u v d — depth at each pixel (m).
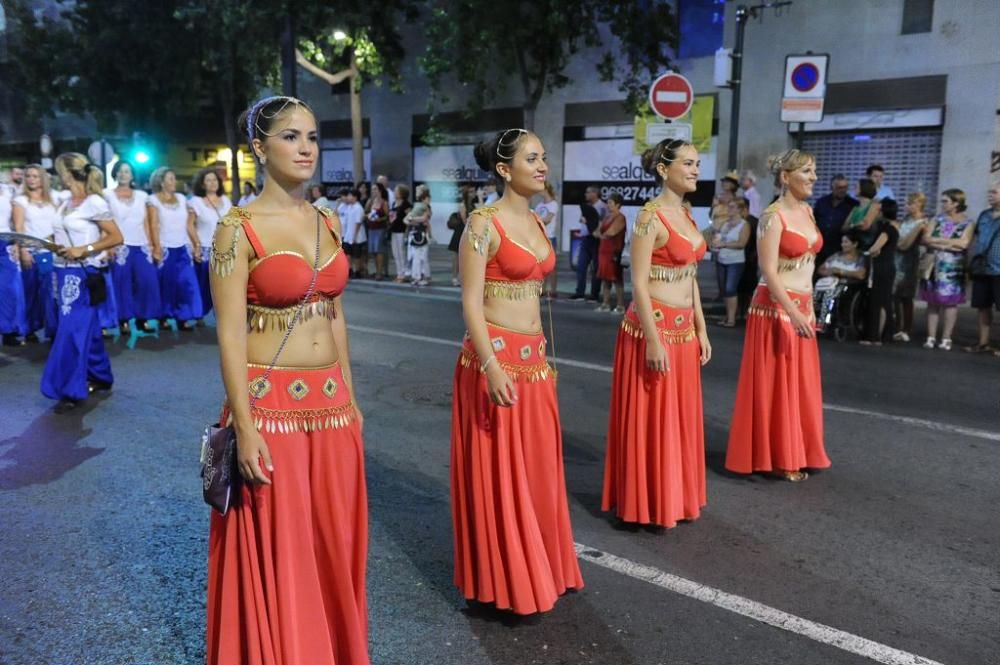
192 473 5.53
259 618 2.72
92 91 26.06
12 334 9.80
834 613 3.79
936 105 15.80
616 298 13.79
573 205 21.66
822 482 5.50
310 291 2.78
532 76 18.00
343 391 2.94
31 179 9.48
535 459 3.66
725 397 7.62
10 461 5.74
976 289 9.71
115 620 3.68
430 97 23.39
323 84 26.66
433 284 16.00
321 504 2.86
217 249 2.67
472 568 3.71
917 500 5.18
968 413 7.10
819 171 17.61
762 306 5.42
